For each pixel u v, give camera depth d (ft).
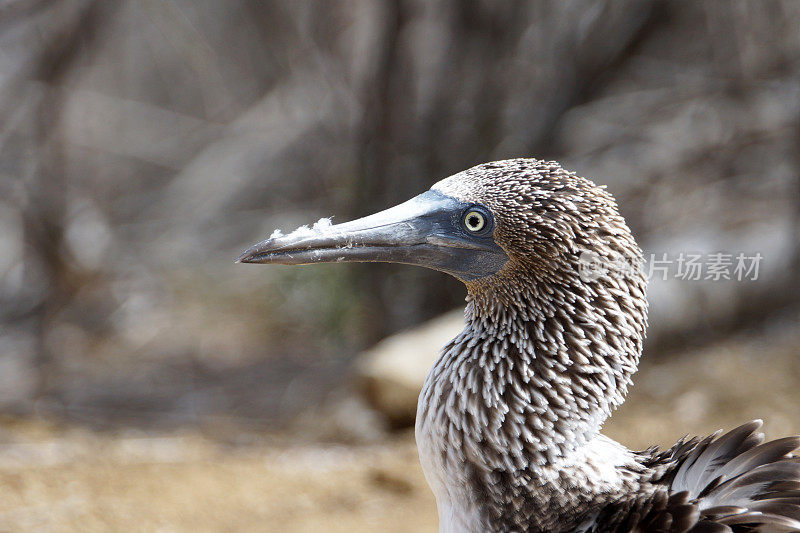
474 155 50.16
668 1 49.65
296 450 37.93
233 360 50.39
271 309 55.93
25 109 59.21
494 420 17.08
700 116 59.21
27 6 52.85
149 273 63.16
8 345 54.39
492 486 17.16
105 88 82.07
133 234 70.13
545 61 53.72
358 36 56.44
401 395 38.60
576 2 51.62
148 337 54.44
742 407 36.81
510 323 17.42
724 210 53.72
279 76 71.51
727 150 56.59
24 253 59.36
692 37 60.13
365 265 49.08
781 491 15.89
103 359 51.70
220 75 80.94
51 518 29.55
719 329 43.93
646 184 57.88
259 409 43.65
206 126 80.43
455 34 50.08
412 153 49.80
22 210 56.59
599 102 60.34
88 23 56.54
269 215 68.90
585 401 17.19
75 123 74.02
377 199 49.26
